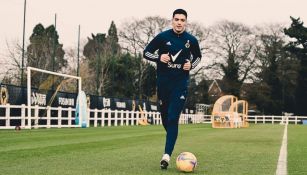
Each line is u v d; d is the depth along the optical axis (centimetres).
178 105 704
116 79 6550
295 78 7362
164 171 620
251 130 2539
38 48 5403
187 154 627
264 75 7300
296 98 7294
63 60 6762
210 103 7888
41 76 4656
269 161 773
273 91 7281
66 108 2647
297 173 615
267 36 7294
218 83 7712
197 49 733
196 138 1568
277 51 7356
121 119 3516
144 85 6881
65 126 2638
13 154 848
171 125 689
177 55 711
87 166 664
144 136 1647
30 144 1140
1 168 629
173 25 716
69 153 885
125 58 6550
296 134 1947
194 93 7456
